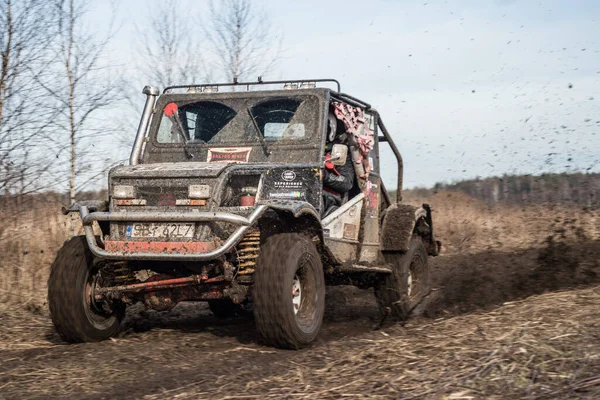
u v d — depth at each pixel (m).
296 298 5.87
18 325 6.94
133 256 5.70
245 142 6.89
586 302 5.97
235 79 7.42
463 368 4.33
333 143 7.18
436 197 16.42
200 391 4.28
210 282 5.85
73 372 4.92
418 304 7.62
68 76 9.92
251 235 5.84
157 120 7.27
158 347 5.79
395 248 7.71
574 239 11.73
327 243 6.70
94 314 6.18
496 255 11.53
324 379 4.38
